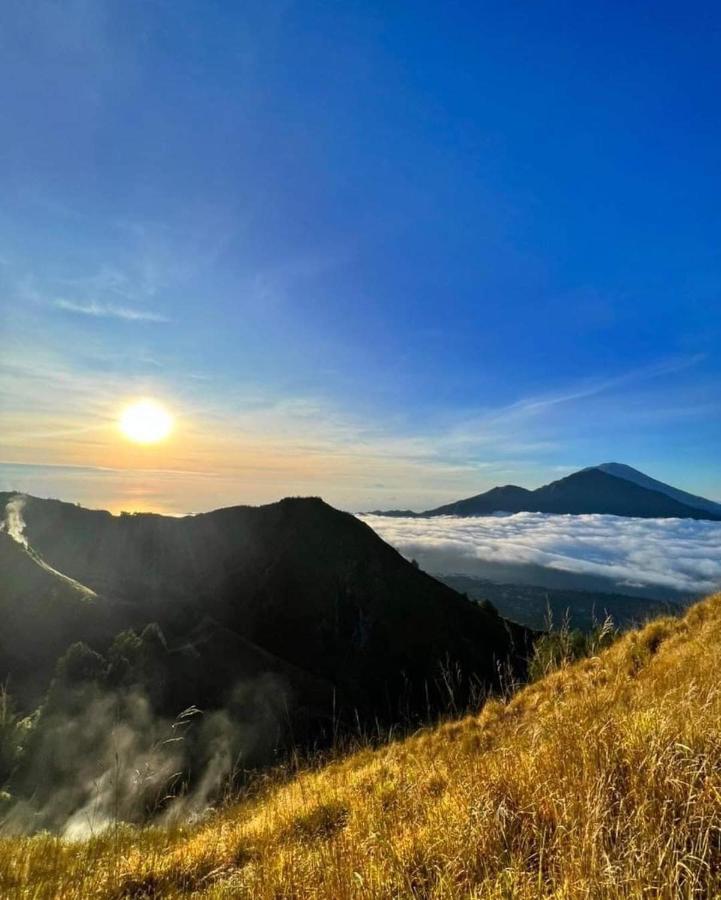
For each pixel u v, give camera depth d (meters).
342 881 4.02
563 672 8.80
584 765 4.12
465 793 4.97
